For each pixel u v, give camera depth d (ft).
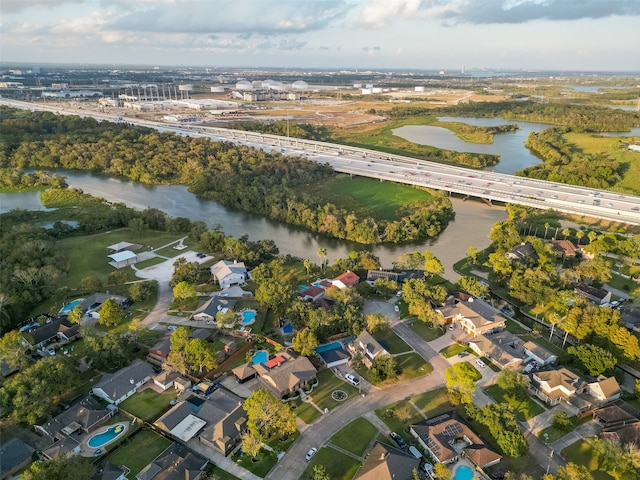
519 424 361.92
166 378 399.85
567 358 424.87
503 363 426.51
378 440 343.87
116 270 619.67
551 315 478.59
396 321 505.25
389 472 301.22
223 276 573.74
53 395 365.61
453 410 371.97
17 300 508.94
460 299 538.88
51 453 323.37
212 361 403.95
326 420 362.53
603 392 379.96
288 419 333.62
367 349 434.30
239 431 343.46
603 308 458.91
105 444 336.29
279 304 506.48
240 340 470.39
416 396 390.83
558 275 580.30
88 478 288.30
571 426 355.77
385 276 589.73
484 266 646.33
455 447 336.90
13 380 362.33
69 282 583.99
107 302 483.92
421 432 341.82
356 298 511.40
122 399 382.63
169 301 544.62
